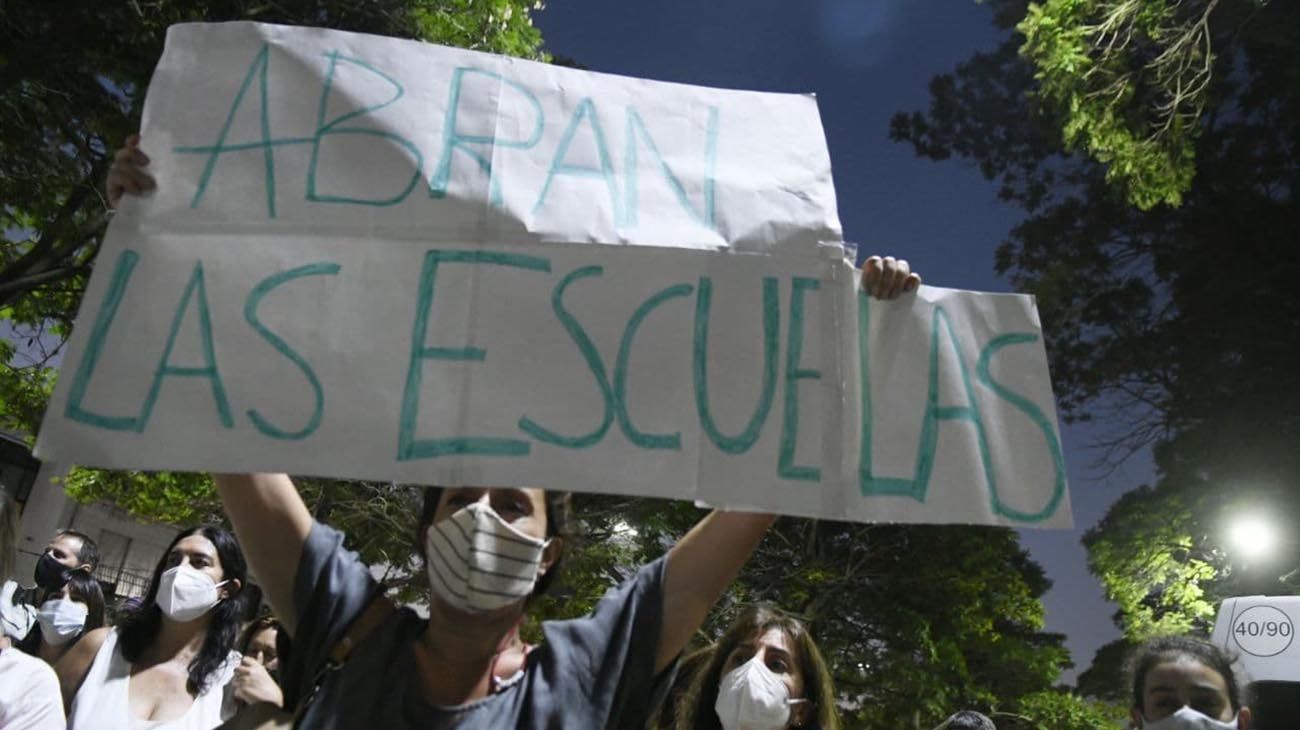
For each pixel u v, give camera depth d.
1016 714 17.72
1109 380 17.88
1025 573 23.14
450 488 1.98
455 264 2.05
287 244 2.04
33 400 13.37
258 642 3.75
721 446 2.01
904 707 17.59
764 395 2.04
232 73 2.17
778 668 3.17
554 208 2.11
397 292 2.02
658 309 2.07
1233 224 16.75
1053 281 17.86
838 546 19.03
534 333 2.02
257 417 1.94
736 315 2.09
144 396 1.94
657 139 2.21
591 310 2.05
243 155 2.11
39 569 4.77
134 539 28.91
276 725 1.88
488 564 1.80
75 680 3.37
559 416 1.97
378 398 1.95
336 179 2.10
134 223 2.05
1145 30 10.77
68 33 8.23
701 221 2.14
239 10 9.09
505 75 2.21
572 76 2.24
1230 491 14.95
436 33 10.05
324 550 1.97
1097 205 18.47
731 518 2.05
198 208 2.07
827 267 2.14
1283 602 4.77
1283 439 15.19
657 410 2.01
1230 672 3.14
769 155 2.22
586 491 1.93
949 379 2.19
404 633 1.89
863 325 2.19
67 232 9.77
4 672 2.62
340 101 2.15
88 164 9.87
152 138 2.11
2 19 8.10
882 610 18.22
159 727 3.17
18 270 9.66
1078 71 11.09
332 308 2.01
